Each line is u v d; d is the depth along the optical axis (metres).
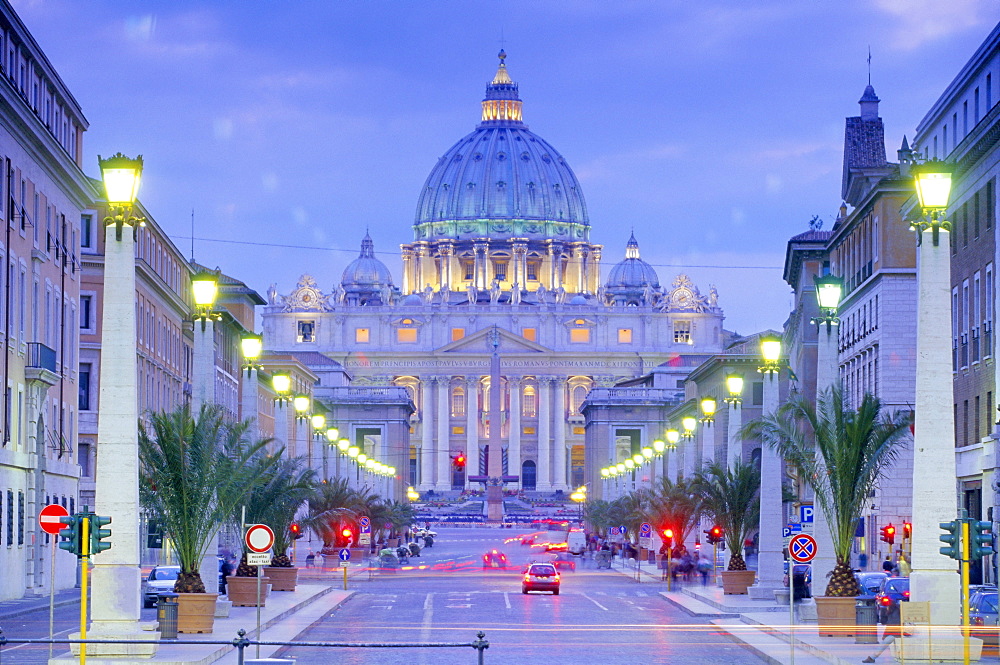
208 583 52.88
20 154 70.81
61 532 32.72
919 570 36.31
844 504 48.19
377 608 67.38
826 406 49.56
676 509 100.56
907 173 91.00
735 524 72.94
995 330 67.19
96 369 97.31
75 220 85.38
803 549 42.53
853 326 103.31
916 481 36.56
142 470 51.28
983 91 70.69
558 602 73.38
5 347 68.62
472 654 43.28
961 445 74.94
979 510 70.56
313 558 114.75
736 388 70.50
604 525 160.00
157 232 107.56
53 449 79.00
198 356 49.41
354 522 114.12
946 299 36.56
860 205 96.88
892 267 91.56
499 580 99.75
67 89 80.25
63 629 51.06
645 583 98.25
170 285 115.94
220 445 51.12
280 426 72.19
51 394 79.56
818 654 41.44
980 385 70.69
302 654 43.19
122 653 35.00
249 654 41.25
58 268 80.81
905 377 91.31
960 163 71.31
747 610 60.69
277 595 70.25
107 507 35.28
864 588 56.56
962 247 74.56
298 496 72.81
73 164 80.44
